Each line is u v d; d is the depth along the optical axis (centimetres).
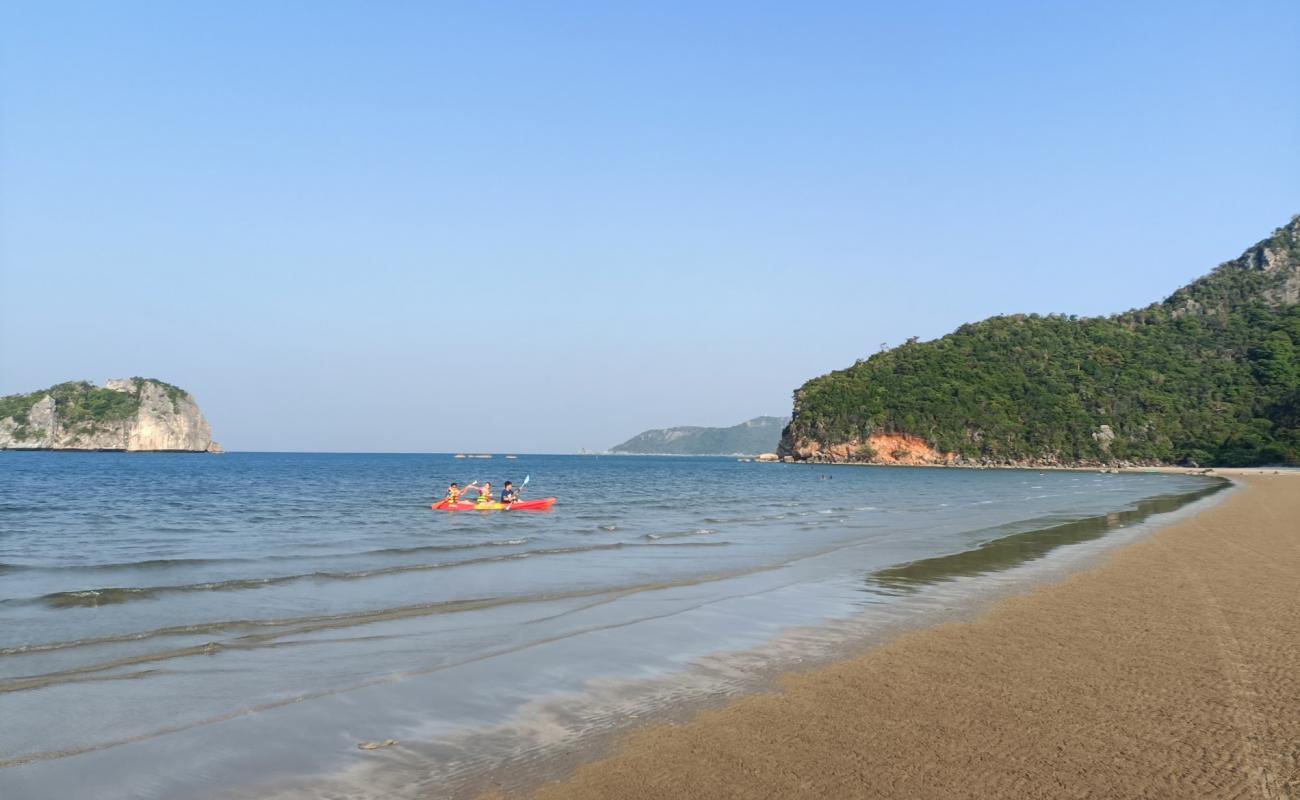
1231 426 13862
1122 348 16575
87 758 722
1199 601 1448
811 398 16588
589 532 2680
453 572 1781
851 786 654
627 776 681
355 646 1120
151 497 4347
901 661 1047
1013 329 17525
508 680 966
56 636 1145
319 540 2392
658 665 1034
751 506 4200
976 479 9444
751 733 782
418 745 759
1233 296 18075
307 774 694
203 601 1416
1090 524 3083
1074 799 627
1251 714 827
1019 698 885
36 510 3438
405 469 10225
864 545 2352
